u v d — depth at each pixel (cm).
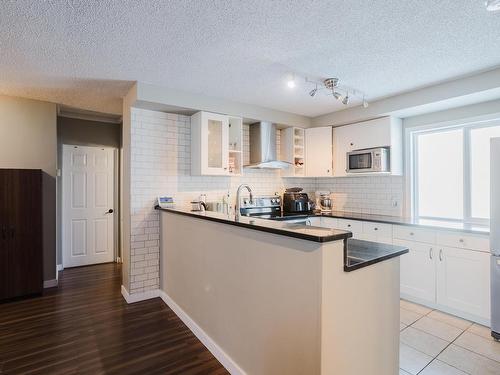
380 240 331
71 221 446
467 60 234
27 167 344
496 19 178
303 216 386
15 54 222
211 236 224
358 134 378
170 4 163
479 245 256
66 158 442
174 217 289
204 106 324
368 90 307
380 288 165
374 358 161
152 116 323
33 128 347
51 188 360
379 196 391
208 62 239
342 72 259
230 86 296
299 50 219
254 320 177
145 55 226
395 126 354
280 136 433
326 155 404
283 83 287
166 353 217
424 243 293
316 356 135
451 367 199
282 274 156
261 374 171
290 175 422
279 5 164
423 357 210
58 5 163
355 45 211
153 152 324
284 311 154
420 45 211
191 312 254
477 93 266
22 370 196
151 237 323
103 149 471
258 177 418
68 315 280
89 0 159
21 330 250
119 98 336
